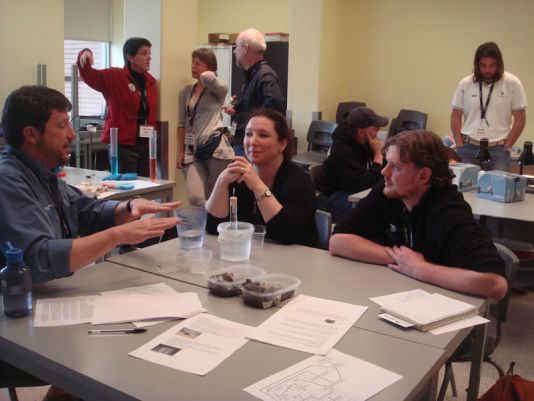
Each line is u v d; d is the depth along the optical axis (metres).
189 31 4.47
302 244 2.29
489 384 2.51
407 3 6.52
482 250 1.66
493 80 4.39
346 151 3.56
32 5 5.08
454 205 1.81
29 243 1.53
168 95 4.36
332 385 1.11
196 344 1.28
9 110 1.66
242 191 2.31
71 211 1.89
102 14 8.09
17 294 1.40
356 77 6.96
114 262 1.89
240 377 1.14
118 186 3.23
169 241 2.16
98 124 5.93
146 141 4.25
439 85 6.50
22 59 5.07
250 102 4.04
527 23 5.90
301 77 6.60
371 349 1.27
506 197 3.09
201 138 4.31
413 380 1.14
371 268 1.86
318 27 6.39
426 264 1.74
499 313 1.94
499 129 4.46
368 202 2.04
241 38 3.98
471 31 6.21
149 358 1.21
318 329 1.37
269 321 1.42
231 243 1.91
